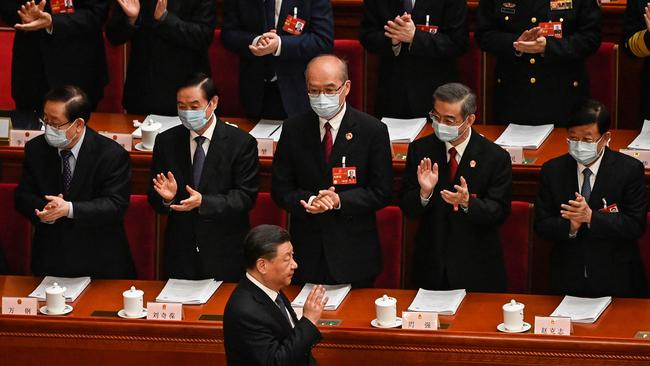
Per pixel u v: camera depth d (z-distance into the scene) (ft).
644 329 78.79
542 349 77.41
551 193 83.92
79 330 80.94
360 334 78.79
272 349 69.10
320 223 84.69
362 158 83.71
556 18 96.12
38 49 101.76
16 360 82.12
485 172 83.51
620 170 82.84
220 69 106.52
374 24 99.91
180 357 80.84
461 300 82.99
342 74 81.87
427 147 84.79
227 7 99.04
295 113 99.19
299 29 96.99
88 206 84.38
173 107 102.47
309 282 85.61
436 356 78.59
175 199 86.17
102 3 100.94
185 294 84.12
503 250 92.02
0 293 85.66
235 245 86.94
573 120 81.05
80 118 84.58
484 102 105.81
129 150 96.32
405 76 99.66
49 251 87.51
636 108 105.29
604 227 80.94
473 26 105.70
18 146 97.35
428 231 85.61
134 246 94.79
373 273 85.76
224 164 85.40
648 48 93.04
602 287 83.87
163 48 101.24
